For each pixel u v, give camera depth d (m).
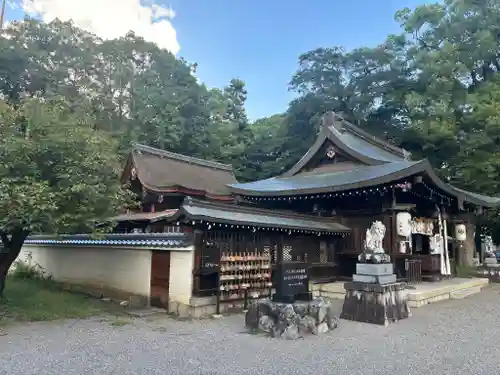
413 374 5.11
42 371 5.11
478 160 21.20
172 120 30.03
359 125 30.42
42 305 9.38
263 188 14.44
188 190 17.73
